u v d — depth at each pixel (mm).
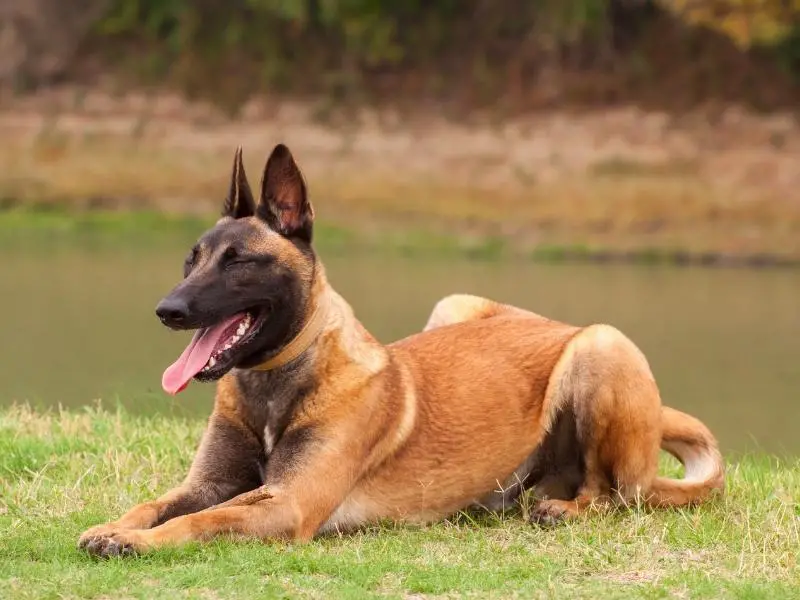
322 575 5684
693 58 35938
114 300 20266
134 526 6117
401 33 37812
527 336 7340
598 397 7008
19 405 11523
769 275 25172
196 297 6121
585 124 33406
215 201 32031
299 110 35156
